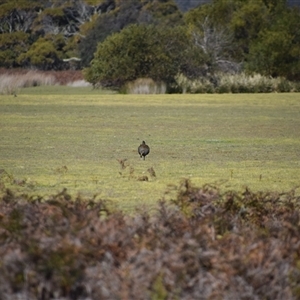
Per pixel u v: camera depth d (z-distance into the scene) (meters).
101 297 25.58
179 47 199.25
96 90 199.75
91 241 27.69
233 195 38.81
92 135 86.25
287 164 64.06
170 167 61.31
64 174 57.12
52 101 147.00
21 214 32.47
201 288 26.08
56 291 26.12
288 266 27.47
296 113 121.75
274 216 38.06
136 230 30.14
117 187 51.22
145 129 93.44
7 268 26.58
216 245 28.73
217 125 99.62
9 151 71.69
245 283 26.27
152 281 25.73
